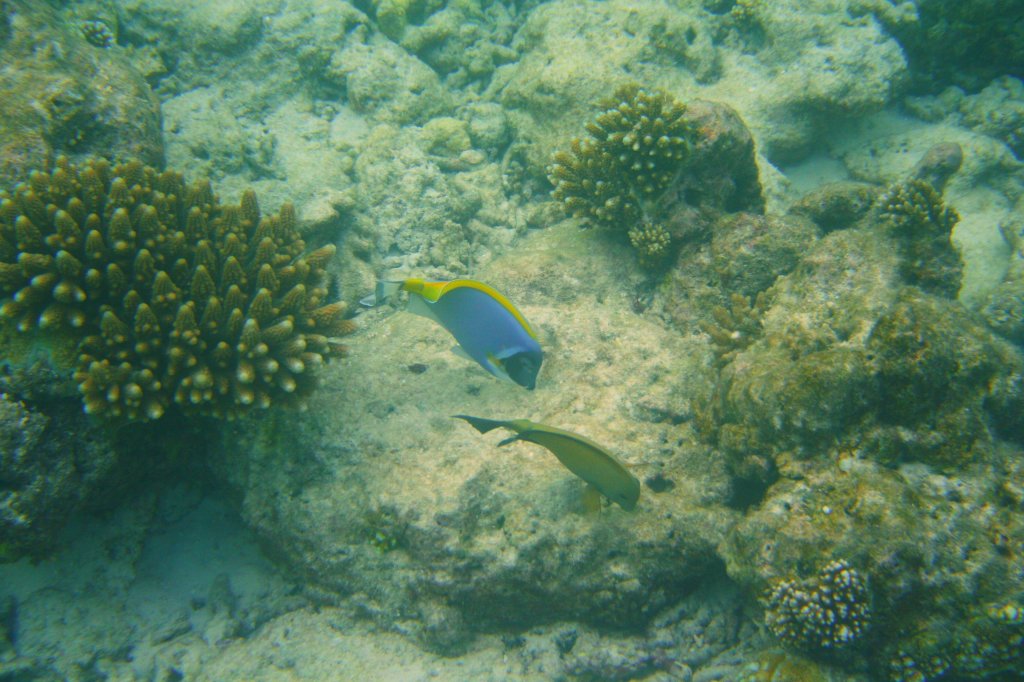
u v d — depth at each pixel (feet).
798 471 3.13
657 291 4.67
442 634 3.33
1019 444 3.17
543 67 5.52
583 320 4.17
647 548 3.27
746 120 5.79
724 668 3.26
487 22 6.88
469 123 5.76
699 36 5.91
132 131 4.02
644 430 3.65
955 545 2.85
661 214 4.49
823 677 2.87
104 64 4.07
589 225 4.79
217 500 3.93
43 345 3.01
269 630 3.52
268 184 4.74
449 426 3.61
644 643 3.34
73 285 3.00
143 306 3.02
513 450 3.49
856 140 6.30
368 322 4.53
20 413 2.99
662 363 3.95
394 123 5.56
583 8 5.72
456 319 2.85
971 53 6.46
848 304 3.53
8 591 3.38
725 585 3.47
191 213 3.34
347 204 4.67
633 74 5.45
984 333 3.20
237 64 5.29
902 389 3.12
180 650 3.43
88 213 3.22
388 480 3.45
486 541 3.26
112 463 3.25
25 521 3.04
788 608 2.89
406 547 3.39
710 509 3.40
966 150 5.97
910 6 6.03
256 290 3.39
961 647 2.77
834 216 4.43
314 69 5.52
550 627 3.41
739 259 4.27
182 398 3.12
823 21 5.83
